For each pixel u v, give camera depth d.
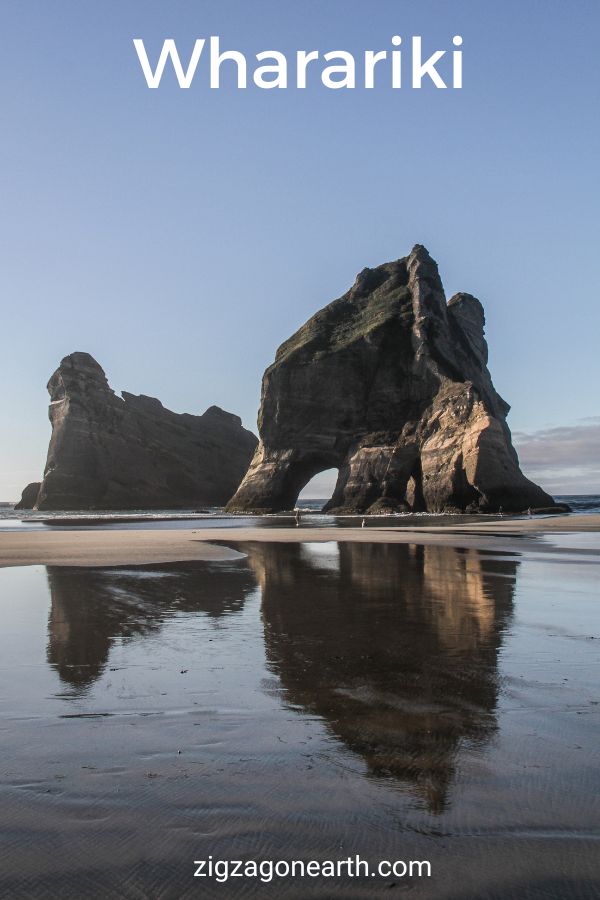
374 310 121.75
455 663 8.37
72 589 15.73
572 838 4.01
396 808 4.39
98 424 158.25
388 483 98.88
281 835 4.07
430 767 5.06
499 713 6.35
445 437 93.00
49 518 90.69
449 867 3.73
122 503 155.00
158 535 41.53
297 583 16.73
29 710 6.51
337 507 104.69
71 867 3.76
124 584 16.64
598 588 15.57
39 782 4.82
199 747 5.50
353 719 6.19
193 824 4.21
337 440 110.12
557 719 6.17
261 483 111.50
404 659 8.59
